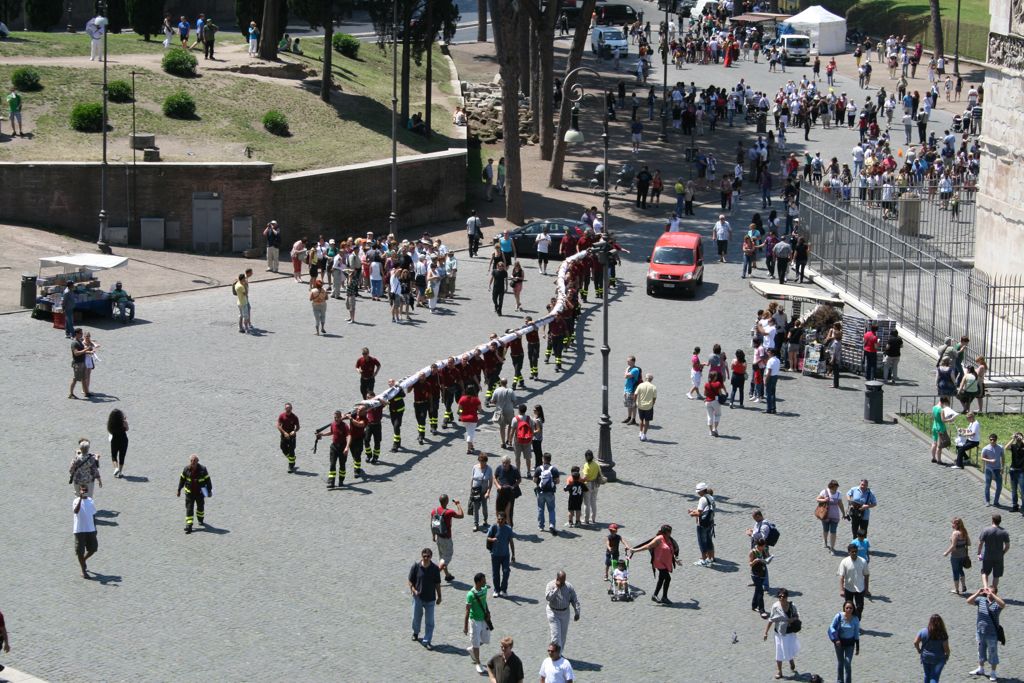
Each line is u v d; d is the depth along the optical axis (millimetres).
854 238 64062
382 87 95125
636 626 33312
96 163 66062
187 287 61062
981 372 49625
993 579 35719
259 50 88188
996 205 62344
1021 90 59875
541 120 90312
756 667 31531
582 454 43812
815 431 47406
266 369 50125
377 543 36781
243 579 34438
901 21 128625
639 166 89938
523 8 95500
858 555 34188
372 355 52312
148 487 39656
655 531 38594
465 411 43125
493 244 66438
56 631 31531
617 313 60531
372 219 73375
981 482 43562
